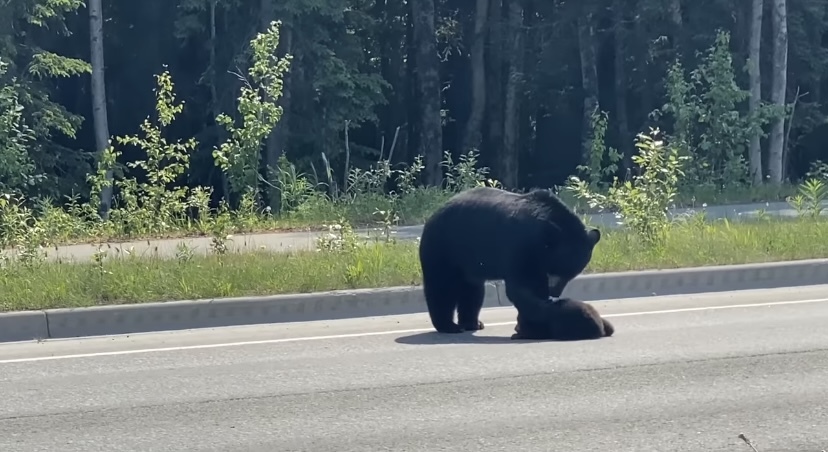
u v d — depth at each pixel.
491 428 6.97
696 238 14.56
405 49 36.66
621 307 11.69
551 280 9.91
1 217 17.06
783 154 32.19
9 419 7.43
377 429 7.01
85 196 28.56
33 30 29.55
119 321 10.88
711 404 7.46
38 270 12.75
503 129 36.22
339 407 7.57
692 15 33.19
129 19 32.72
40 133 27.39
